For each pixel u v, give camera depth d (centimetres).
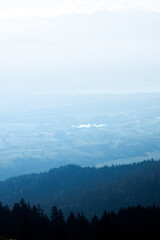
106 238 12694
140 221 13912
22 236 12269
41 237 12756
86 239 13238
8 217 13662
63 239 12488
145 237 12875
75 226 13612
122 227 13438
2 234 12288
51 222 14088
